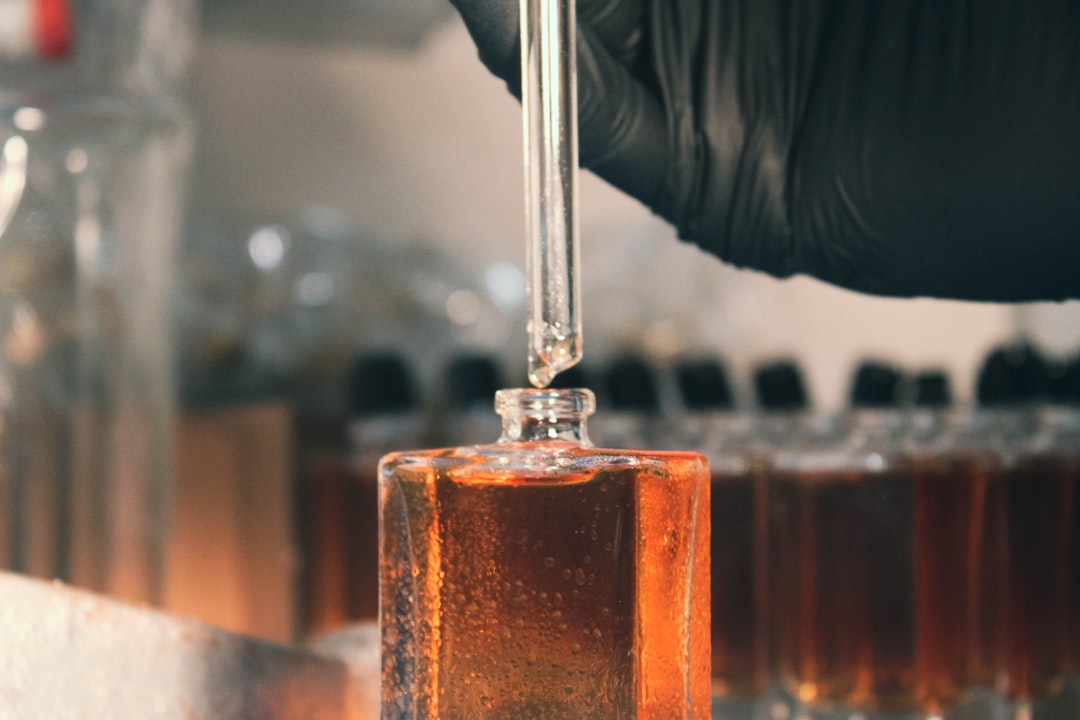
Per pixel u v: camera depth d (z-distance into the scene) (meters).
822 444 0.48
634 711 0.29
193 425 0.73
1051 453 0.43
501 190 0.98
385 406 0.64
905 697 0.44
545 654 0.29
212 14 0.89
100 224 0.67
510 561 0.29
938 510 0.44
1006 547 0.43
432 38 0.97
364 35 0.94
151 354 0.68
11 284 0.64
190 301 0.81
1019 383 0.49
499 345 0.88
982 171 0.36
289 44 0.96
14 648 0.34
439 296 0.87
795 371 0.55
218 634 0.36
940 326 0.79
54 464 0.65
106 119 0.66
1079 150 0.36
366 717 0.38
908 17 0.37
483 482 0.29
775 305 0.86
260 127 0.95
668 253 0.87
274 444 0.73
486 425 0.61
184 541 0.73
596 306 0.87
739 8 0.37
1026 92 0.36
